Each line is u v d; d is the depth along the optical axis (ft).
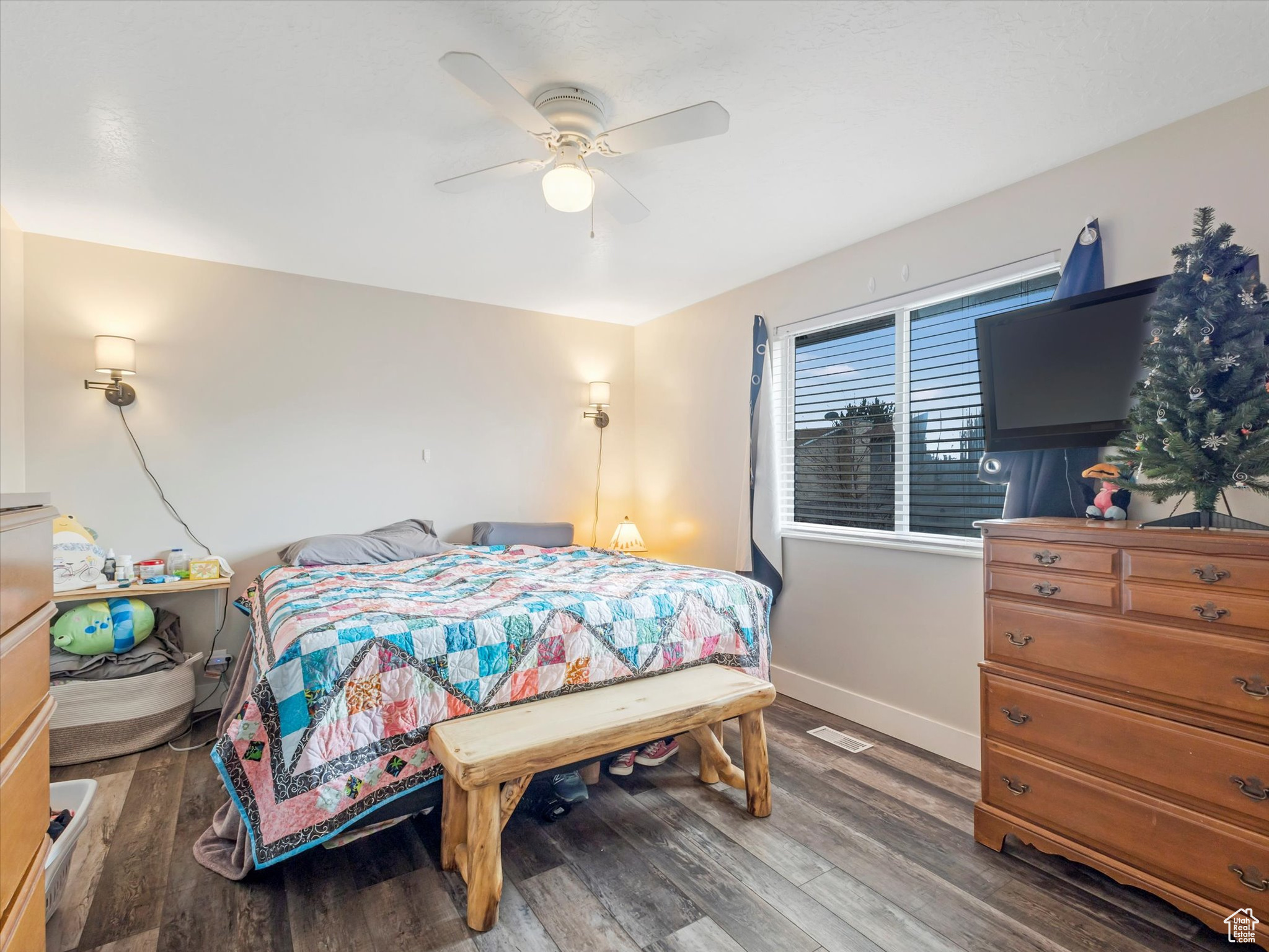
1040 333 7.09
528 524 13.29
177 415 10.43
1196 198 6.47
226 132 6.77
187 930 5.09
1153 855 5.25
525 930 5.17
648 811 7.09
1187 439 5.28
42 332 9.46
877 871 5.96
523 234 9.68
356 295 12.08
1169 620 5.20
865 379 10.18
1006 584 6.36
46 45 5.34
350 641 5.80
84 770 8.07
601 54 5.54
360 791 5.59
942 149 7.21
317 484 11.61
